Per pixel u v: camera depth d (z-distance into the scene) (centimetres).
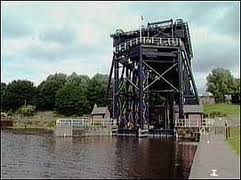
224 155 3322
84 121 7544
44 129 10881
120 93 7688
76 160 3556
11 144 5397
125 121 7638
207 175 2377
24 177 2666
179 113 6981
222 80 13750
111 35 8006
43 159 3641
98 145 5109
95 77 19138
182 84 7081
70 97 14612
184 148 4647
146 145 5069
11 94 16500
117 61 7775
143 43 7031
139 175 2706
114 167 3084
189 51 8362
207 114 9481
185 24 7475
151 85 7350
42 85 16950
